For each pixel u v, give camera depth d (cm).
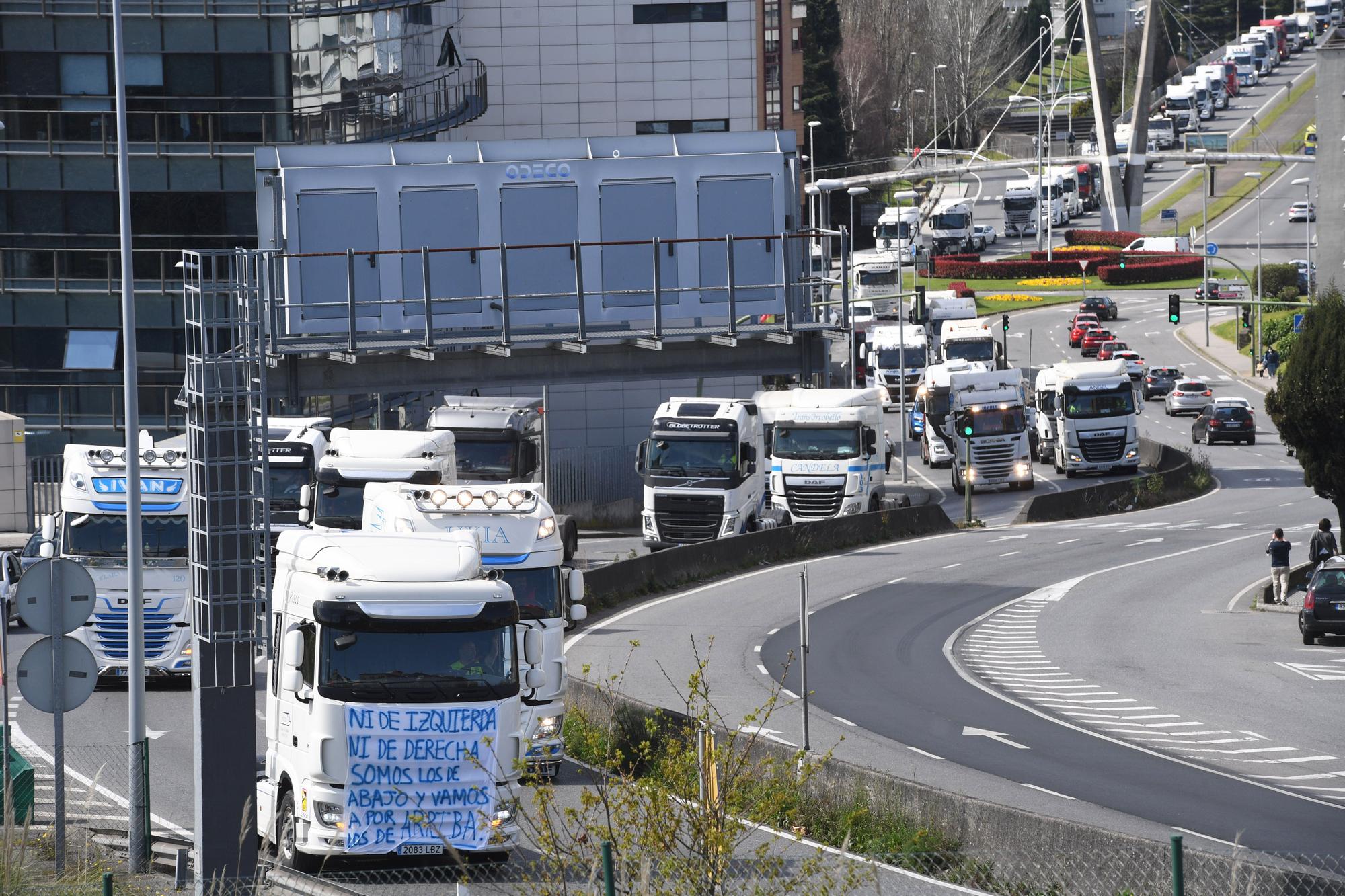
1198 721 10306
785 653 12769
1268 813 7856
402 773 6556
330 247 17825
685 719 8319
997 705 10869
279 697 6900
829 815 7256
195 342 6888
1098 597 15475
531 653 6838
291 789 6719
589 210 18262
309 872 6688
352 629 6588
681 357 17400
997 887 6134
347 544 6894
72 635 11044
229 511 6625
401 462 12812
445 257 18025
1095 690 11381
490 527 8531
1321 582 13075
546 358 17112
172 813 7912
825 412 19838
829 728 10069
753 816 5491
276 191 17788
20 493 19462
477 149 18388
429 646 6644
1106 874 5941
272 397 16625
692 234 18425
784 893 5447
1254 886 5447
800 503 19812
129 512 8694
